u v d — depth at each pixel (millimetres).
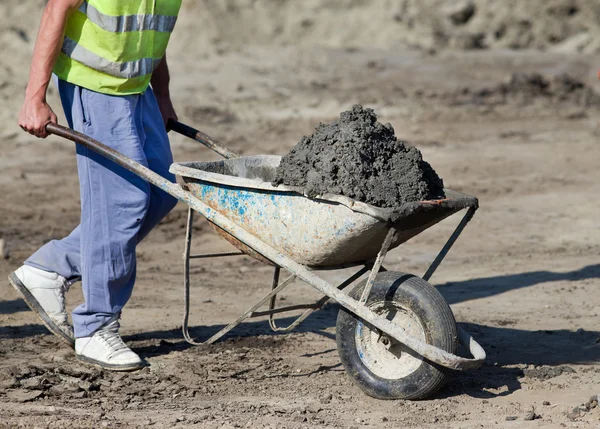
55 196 27547
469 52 59844
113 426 11148
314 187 11398
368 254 12344
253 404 12141
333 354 14438
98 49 12562
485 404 12117
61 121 34656
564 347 14820
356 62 52844
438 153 34938
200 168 13266
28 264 13977
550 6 67875
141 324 16031
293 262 12078
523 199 28391
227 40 58781
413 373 12008
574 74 54250
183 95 41344
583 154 35031
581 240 23562
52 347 14625
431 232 24359
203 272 20344
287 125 38688
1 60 40938
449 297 18312
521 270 20422
